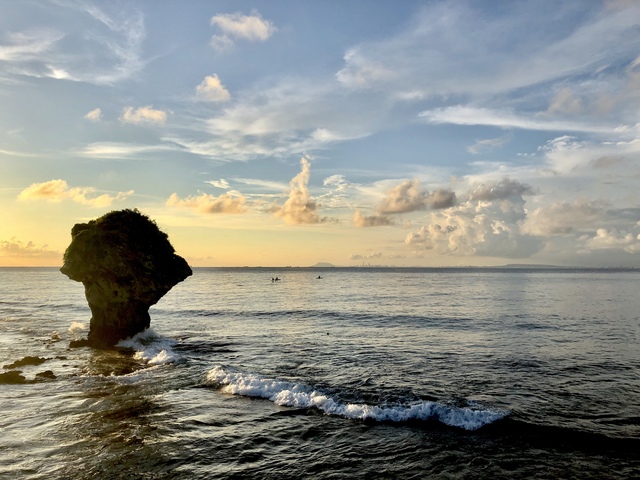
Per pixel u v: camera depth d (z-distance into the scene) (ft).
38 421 49.21
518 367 76.43
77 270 98.27
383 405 55.31
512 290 306.14
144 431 46.57
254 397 59.16
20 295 262.88
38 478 36.17
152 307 189.67
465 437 46.16
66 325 130.82
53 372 72.23
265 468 38.70
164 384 65.05
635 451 43.04
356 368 76.07
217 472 37.78
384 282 458.09
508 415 52.01
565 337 108.06
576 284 400.26
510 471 38.88
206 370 73.82
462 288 335.67
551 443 44.73
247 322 140.56
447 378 69.15
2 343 100.42
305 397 57.47
